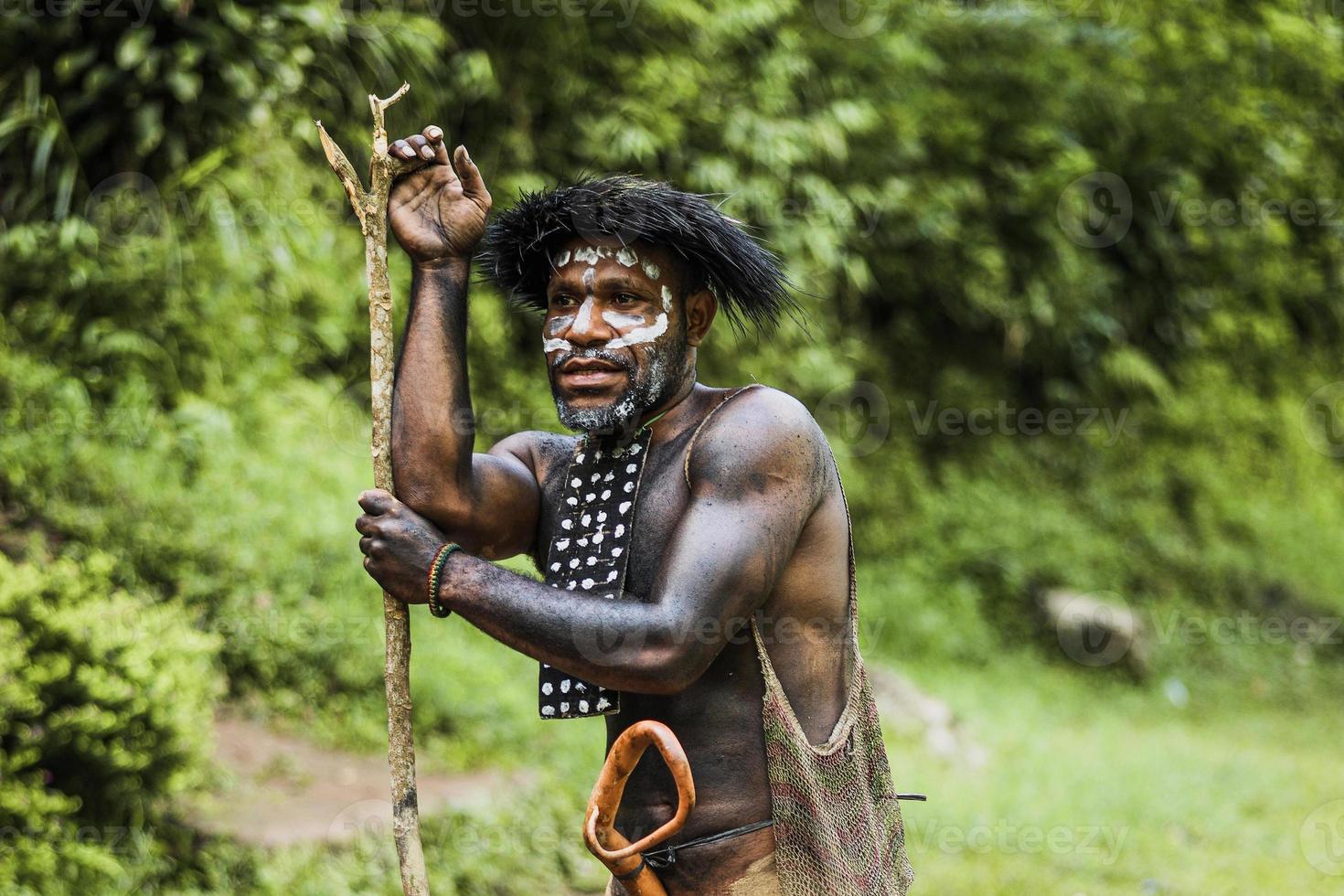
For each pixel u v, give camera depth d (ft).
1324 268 55.42
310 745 22.68
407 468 9.12
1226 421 52.24
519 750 24.40
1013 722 33.47
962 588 41.50
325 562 25.63
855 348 42.47
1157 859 24.09
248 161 28.53
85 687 17.33
